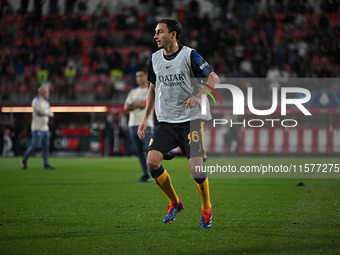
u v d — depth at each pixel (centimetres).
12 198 2017
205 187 1314
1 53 8094
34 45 7975
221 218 1493
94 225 1377
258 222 1418
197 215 1554
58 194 2158
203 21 8188
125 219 1480
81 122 6462
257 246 1097
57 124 6462
